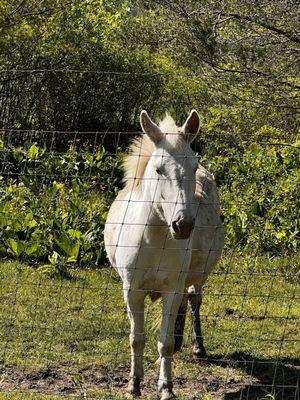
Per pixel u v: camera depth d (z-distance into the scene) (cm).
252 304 1116
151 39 1658
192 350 892
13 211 1391
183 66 1585
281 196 1501
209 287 1183
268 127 1745
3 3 2117
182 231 618
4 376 796
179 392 777
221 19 1554
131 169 725
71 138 2438
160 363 757
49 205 1411
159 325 829
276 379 827
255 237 1391
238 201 1477
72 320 989
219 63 1547
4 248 1288
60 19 2553
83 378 801
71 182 1552
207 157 1773
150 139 676
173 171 638
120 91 2616
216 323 1022
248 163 1653
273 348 935
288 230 1415
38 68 2419
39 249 1282
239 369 858
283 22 1550
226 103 1645
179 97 2686
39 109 2467
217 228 845
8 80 2334
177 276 698
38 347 888
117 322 990
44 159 1697
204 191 840
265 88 1556
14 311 1014
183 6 1569
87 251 1305
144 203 680
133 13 2781
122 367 837
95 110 2575
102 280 1195
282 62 1572
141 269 695
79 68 2516
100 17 2820
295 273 1284
